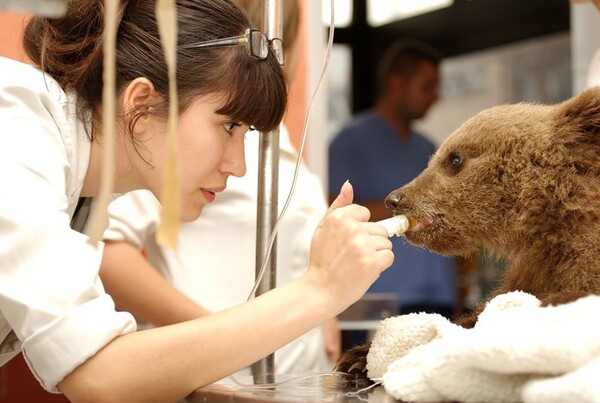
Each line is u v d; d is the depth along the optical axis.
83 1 1.52
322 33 3.57
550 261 1.36
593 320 0.97
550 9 4.51
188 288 2.40
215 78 1.43
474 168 1.50
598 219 1.33
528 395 0.94
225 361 1.28
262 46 1.47
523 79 4.68
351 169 4.33
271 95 1.49
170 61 0.91
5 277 1.27
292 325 1.30
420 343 1.23
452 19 4.94
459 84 4.95
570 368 0.94
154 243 2.46
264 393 1.21
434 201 1.54
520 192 1.42
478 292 4.15
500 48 4.76
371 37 5.20
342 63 5.18
